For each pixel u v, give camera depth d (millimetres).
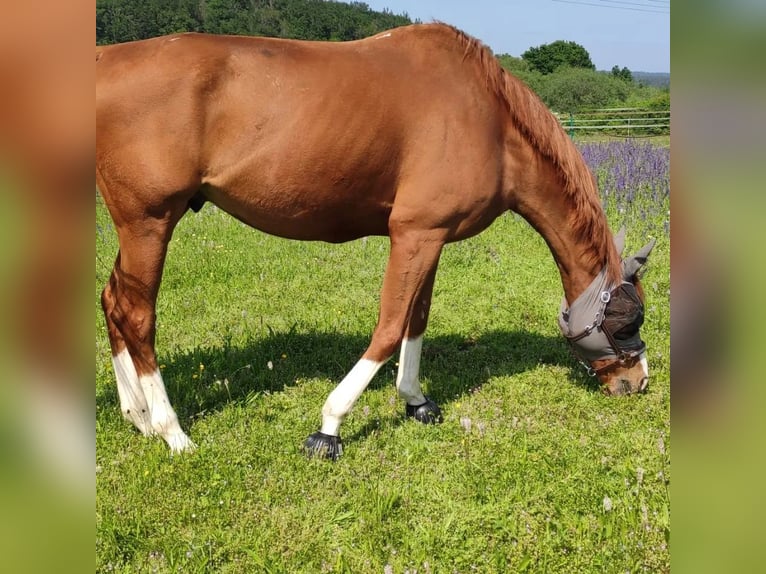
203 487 3088
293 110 3104
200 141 3084
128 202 3119
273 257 7016
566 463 3350
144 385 3369
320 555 2701
